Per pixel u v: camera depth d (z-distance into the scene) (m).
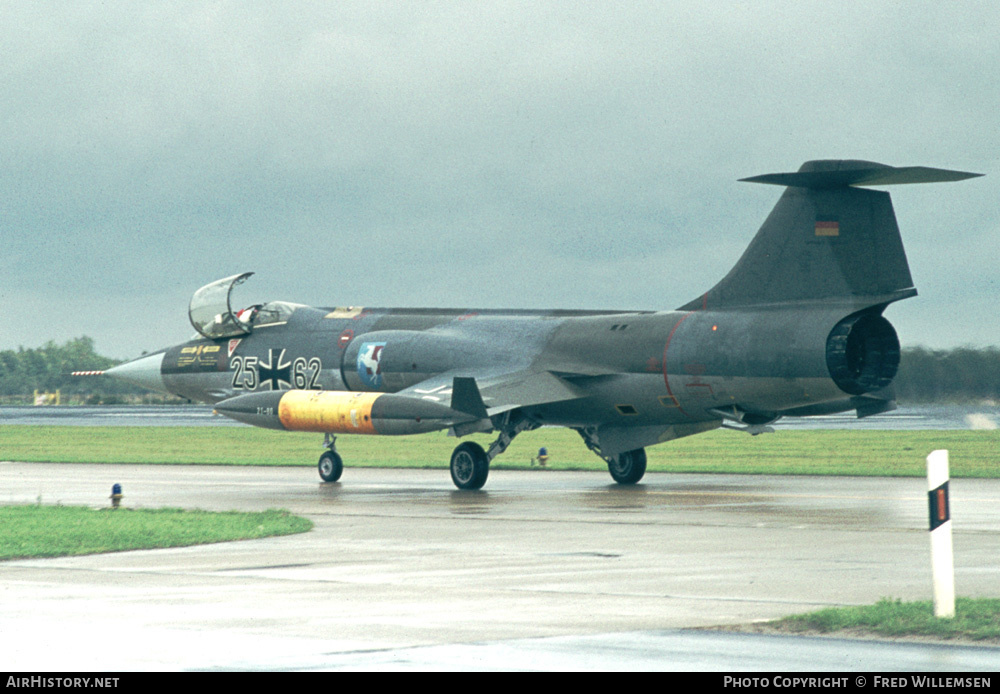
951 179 41.38
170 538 29.64
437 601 20.19
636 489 47.09
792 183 43.16
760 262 45.19
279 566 24.95
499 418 49.97
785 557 26.00
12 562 25.80
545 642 16.61
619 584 22.09
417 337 54.62
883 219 42.91
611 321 50.41
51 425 128.00
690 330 46.50
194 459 71.88
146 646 16.47
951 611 17.56
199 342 62.41
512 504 40.66
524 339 52.19
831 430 102.69
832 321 42.66
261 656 15.82
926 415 129.75
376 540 29.92
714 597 20.50
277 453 80.56
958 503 37.94
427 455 77.81
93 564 25.41
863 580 22.44
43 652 16.09
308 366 57.78
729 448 80.38
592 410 49.91
